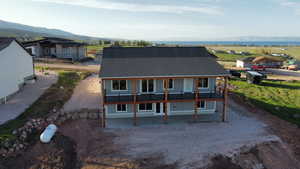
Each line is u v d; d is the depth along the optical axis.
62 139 18.58
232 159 16.70
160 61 23.25
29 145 17.55
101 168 15.34
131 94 22.84
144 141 18.78
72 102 26.12
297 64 64.88
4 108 22.62
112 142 18.52
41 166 15.43
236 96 31.73
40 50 51.41
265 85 40.00
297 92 35.41
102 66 21.97
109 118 23.41
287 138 19.84
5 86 24.53
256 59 60.91
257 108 27.20
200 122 22.62
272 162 17.08
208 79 23.45
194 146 18.08
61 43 51.25
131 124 22.02
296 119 24.38
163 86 23.16
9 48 25.48
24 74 29.92
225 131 20.75
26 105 23.50
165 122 22.38
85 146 17.92
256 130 21.08
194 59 23.86
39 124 20.22
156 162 15.96
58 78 33.78
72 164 16.03
